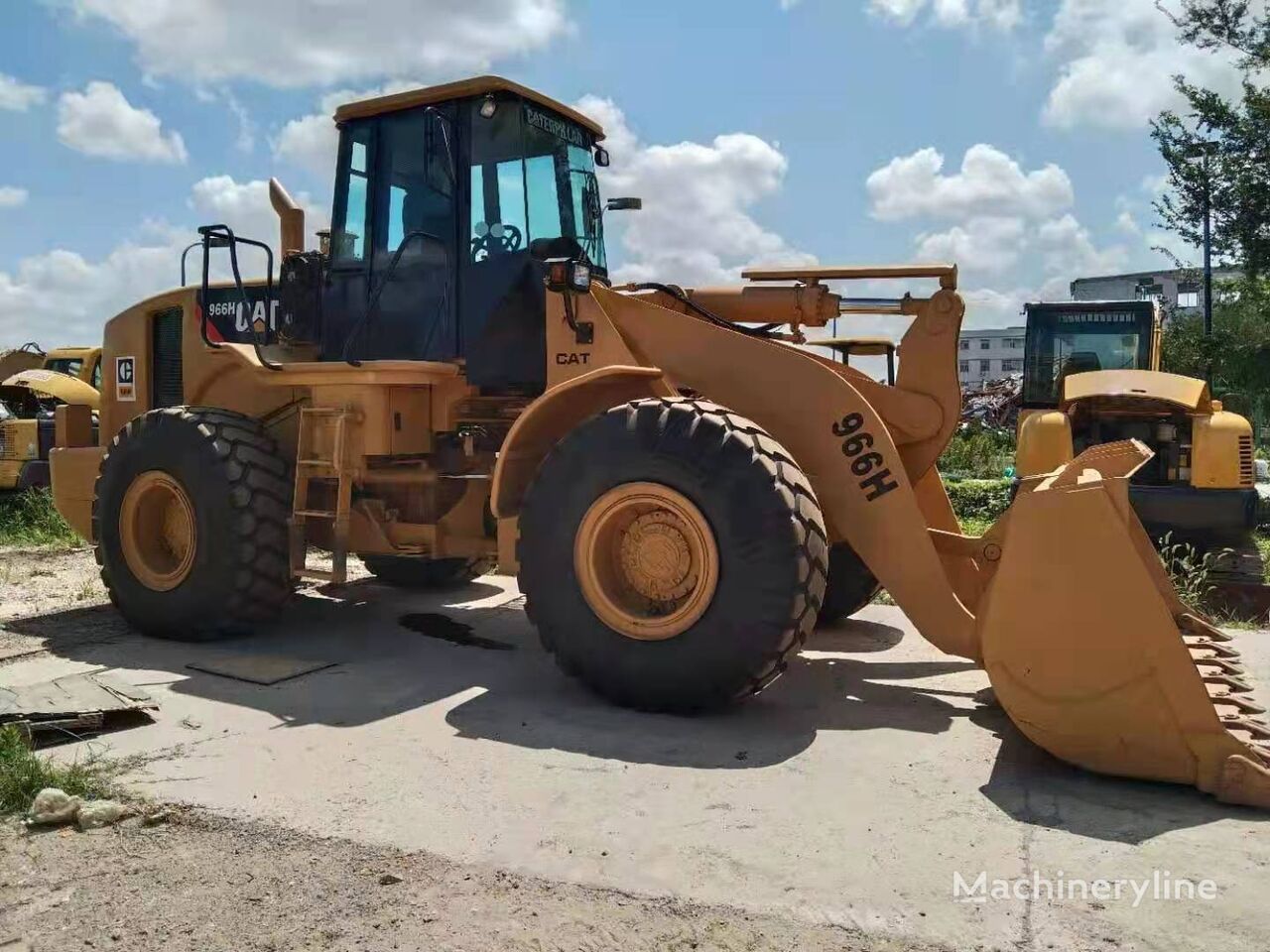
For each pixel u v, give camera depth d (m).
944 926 2.55
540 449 5.01
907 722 4.23
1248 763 3.28
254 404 6.52
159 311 7.05
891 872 2.83
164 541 5.95
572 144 6.02
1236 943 2.46
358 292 5.98
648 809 3.28
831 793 3.42
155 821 3.20
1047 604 3.57
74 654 5.46
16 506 11.34
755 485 4.13
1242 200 16.34
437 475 5.84
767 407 4.73
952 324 5.07
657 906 2.65
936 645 4.39
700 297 5.56
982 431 21.28
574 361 5.03
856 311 5.30
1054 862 2.89
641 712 4.38
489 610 6.70
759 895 2.71
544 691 4.73
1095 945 2.46
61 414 7.17
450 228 5.66
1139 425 8.95
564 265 4.92
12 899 2.74
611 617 4.41
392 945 2.49
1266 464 14.74
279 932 2.55
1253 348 18.73
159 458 5.74
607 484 4.41
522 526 4.66
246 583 5.61
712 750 3.86
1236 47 16.44
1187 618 4.12
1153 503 7.96
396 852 2.97
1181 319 23.52
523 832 3.10
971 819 3.19
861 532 4.55
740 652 4.12
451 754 3.82
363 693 4.69
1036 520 3.60
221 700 4.57
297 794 3.41
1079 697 3.53
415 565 7.37
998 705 4.49
